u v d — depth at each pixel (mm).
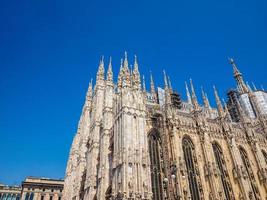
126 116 44031
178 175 44219
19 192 107750
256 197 53281
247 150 59688
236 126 62750
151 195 37969
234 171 52906
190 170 48906
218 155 54844
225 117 59938
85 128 72625
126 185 37062
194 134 53344
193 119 56000
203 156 51281
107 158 50906
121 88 50375
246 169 57062
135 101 46719
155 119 51125
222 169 53094
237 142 59375
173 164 42688
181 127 52438
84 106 79062
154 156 47094
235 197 49562
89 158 59594
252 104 82312
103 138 53906
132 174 38344
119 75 53844
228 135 56781
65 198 72812
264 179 55656
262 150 63344
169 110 51938
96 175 54812
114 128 46688
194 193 46531
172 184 42969
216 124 58625
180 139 50375
